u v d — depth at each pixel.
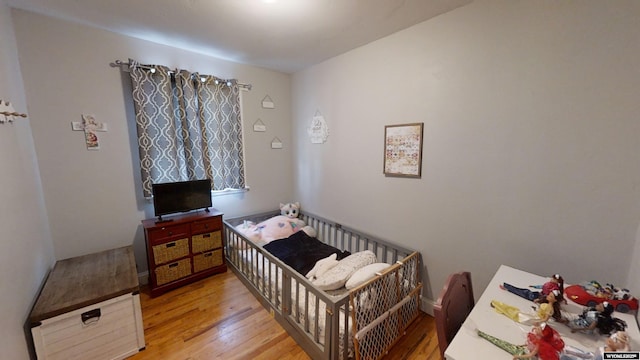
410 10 1.80
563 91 1.39
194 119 2.75
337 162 2.90
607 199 1.32
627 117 1.23
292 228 3.13
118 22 2.07
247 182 3.33
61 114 2.11
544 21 1.42
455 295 1.20
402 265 1.92
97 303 1.60
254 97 3.25
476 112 1.74
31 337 1.45
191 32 2.23
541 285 1.31
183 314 2.16
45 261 1.90
